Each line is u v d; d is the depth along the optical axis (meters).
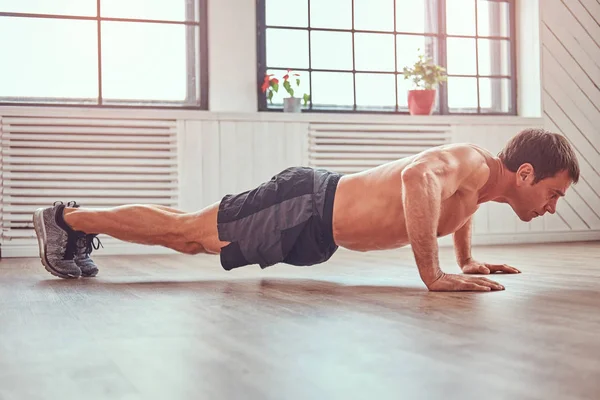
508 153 1.96
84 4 4.21
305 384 0.83
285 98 4.38
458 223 1.99
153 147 4.04
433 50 4.86
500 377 0.86
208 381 0.86
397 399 0.76
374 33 4.71
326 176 2.08
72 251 2.33
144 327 1.28
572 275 2.25
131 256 3.71
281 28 4.53
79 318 1.41
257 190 2.11
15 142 3.84
